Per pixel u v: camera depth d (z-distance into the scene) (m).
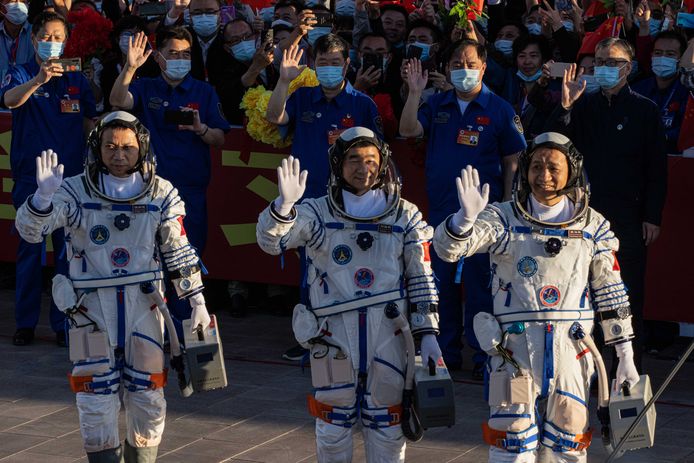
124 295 9.59
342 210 9.02
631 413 8.86
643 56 16.14
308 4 19.89
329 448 9.07
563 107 12.81
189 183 14.70
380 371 8.89
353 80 16.62
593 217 8.97
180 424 12.12
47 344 15.27
